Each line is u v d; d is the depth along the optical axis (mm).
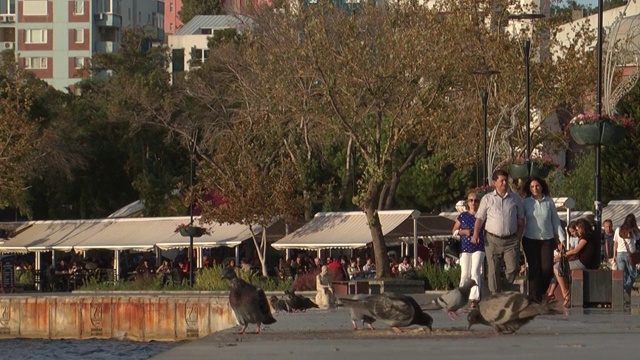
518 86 79625
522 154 77250
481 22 80500
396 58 72812
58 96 131500
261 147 94250
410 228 80250
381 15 75875
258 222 87500
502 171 29266
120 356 57594
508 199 29297
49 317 70750
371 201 72375
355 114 73062
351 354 19312
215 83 121438
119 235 97375
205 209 88062
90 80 143375
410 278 63594
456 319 26891
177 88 125500
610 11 102375
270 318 26859
